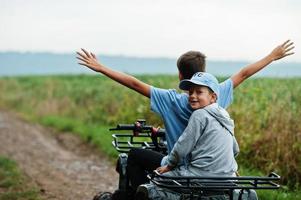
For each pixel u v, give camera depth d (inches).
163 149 329.7
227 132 275.1
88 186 559.8
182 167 276.5
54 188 545.6
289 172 495.8
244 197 275.0
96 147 773.9
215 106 274.2
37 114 1417.3
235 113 581.6
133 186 309.9
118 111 921.5
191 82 271.7
